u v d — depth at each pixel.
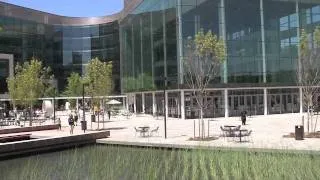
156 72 59.22
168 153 20.94
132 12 70.94
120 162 16.23
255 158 15.02
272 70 57.66
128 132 38.03
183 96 54.19
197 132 35.81
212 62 39.22
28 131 40.88
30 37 99.56
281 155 15.97
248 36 56.62
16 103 54.62
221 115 55.56
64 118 65.56
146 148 28.09
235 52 55.72
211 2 55.19
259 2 57.31
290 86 58.38
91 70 43.25
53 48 105.62
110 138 32.75
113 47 106.88
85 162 17.84
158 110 62.31
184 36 53.94
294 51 58.91
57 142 29.64
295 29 59.09
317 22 60.22
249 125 41.62
